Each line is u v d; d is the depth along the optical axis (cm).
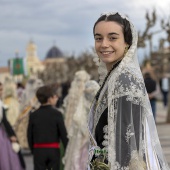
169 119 1962
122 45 319
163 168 319
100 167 306
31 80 1391
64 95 2086
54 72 8925
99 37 321
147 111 304
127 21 320
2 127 865
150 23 2170
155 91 1599
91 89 815
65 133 745
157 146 316
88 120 329
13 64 6003
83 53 6222
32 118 750
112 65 325
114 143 296
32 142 756
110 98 303
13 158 862
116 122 297
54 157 740
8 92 1367
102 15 324
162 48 3206
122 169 293
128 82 301
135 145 295
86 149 814
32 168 1085
